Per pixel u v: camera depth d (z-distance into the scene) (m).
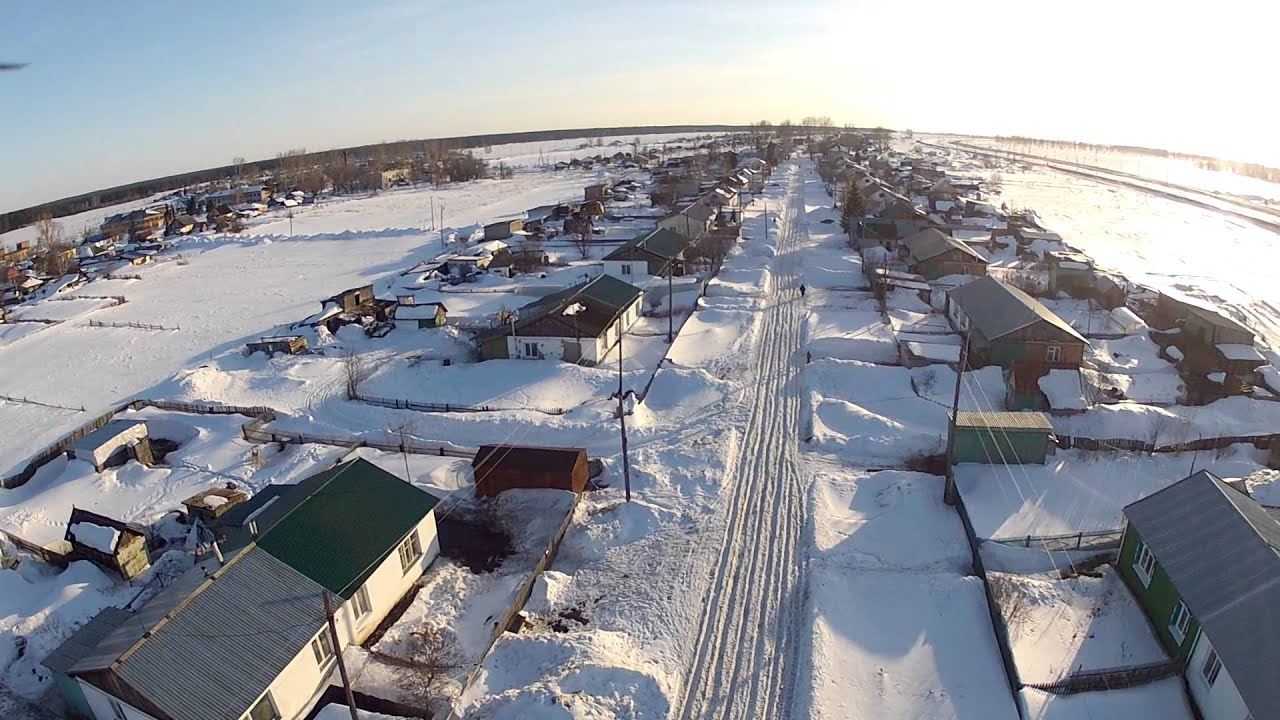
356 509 28.41
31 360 64.25
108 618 24.91
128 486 39.69
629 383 49.16
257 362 58.84
